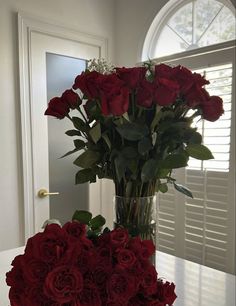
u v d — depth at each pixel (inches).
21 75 86.7
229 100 82.4
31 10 87.4
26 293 25.4
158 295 27.6
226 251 85.7
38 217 93.4
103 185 109.8
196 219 91.0
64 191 99.7
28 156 90.2
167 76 31.1
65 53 96.3
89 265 25.6
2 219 86.0
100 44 105.1
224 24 87.0
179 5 96.1
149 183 34.8
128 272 26.1
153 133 32.6
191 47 94.5
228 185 83.7
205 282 46.4
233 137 81.9
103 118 32.4
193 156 34.5
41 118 92.5
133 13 103.1
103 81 28.9
